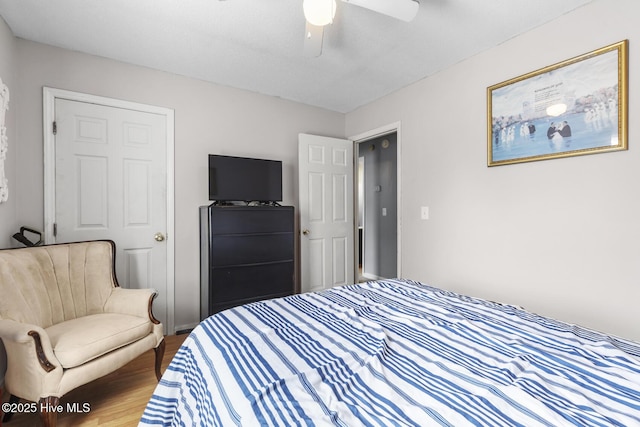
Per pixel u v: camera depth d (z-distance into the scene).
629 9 1.71
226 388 0.84
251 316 1.37
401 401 0.75
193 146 2.95
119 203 2.62
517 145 2.20
